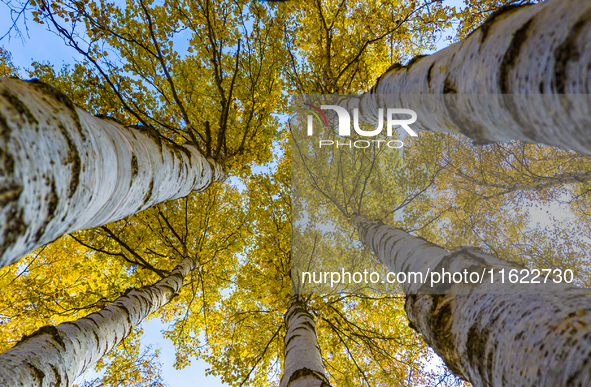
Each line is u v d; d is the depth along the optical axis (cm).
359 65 502
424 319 129
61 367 205
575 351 64
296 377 199
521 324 81
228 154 567
